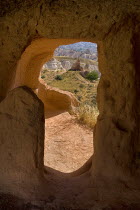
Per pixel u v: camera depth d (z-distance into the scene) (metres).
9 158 2.53
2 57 2.70
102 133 2.53
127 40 2.27
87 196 2.51
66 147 5.00
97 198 2.48
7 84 2.89
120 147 2.42
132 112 2.37
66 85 25.47
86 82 27.92
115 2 2.12
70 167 4.21
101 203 2.43
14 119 2.43
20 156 2.49
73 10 2.26
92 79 30.41
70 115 7.14
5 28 2.50
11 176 2.58
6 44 2.61
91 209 2.36
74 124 6.36
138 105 2.42
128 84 2.32
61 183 2.80
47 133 5.65
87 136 5.68
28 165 2.49
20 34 2.53
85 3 2.19
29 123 2.39
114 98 2.46
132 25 2.26
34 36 2.62
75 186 2.69
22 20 2.41
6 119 2.46
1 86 2.80
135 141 2.45
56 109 7.84
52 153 4.67
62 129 5.98
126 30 2.27
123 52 2.31
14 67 2.89
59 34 2.49
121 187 2.48
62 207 2.38
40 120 2.39
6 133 2.49
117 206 2.40
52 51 5.86
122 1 2.09
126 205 2.41
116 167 2.48
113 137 2.45
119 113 2.43
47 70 34.75
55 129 5.95
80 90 22.66
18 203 2.47
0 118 2.49
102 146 2.54
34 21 2.39
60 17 2.33
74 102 8.43
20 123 2.42
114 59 2.38
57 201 2.45
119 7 2.18
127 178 2.47
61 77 28.55
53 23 2.38
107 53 2.42
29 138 2.40
